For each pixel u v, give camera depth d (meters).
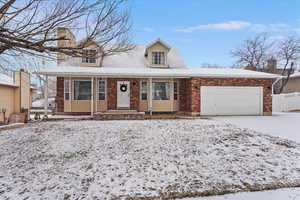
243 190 3.99
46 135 7.55
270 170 4.74
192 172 4.64
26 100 16.56
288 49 26.05
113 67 14.90
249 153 5.62
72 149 6.09
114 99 14.30
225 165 4.96
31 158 5.66
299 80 24.02
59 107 13.62
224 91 13.45
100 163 5.11
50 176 4.61
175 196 3.79
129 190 3.99
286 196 3.75
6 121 13.15
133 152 5.71
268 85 13.83
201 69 15.45
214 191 3.94
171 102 14.59
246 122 10.12
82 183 4.27
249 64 29.34
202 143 6.31
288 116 13.05
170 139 6.68
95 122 9.95
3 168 5.19
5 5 2.74
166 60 15.55
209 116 12.94
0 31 2.80
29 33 3.04
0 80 13.90
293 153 5.64
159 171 4.69
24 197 3.85
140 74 12.51
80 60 14.73
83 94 13.88
